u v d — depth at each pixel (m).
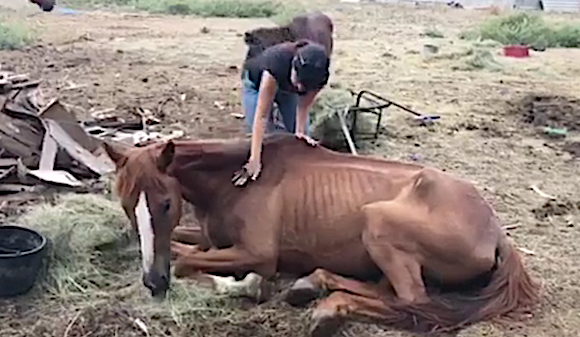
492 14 23.92
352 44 16.02
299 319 4.21
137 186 3.61
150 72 11.62
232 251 3.98
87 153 6.29
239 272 4.01
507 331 4.20
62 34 15.23
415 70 13.02
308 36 4.65
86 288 4.45
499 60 14.41
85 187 5.98
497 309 3.91
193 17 20.27
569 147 8.37
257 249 3.96
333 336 4.07
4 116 6.27
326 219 3.95
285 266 4.13
